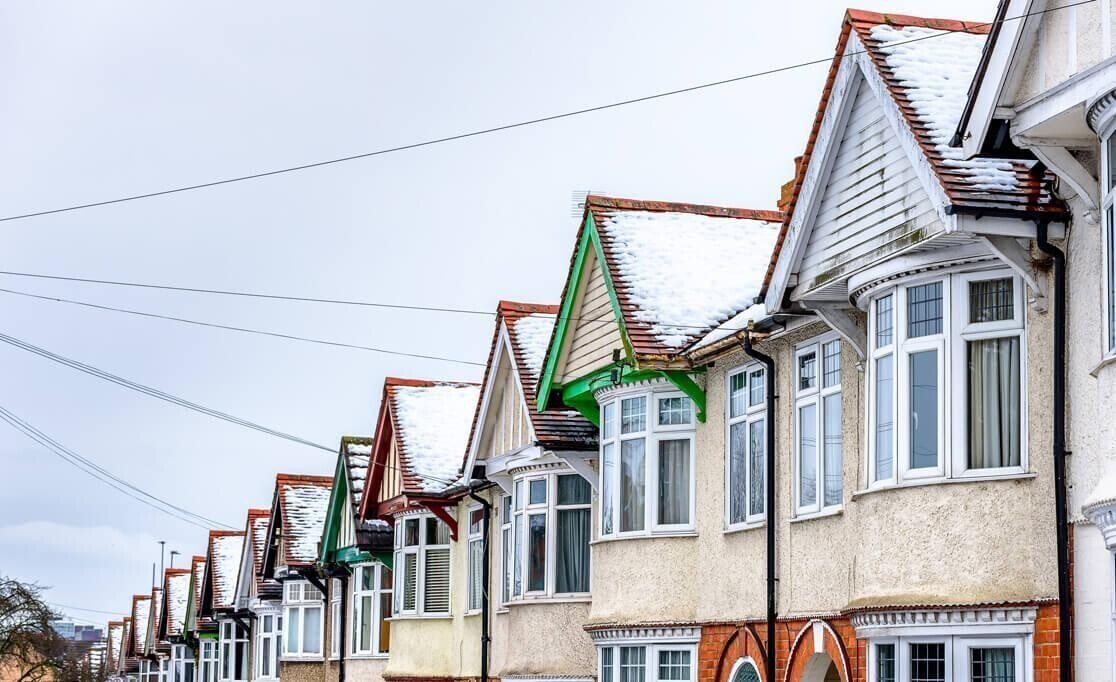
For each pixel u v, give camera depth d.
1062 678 16.34
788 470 22.34
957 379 17.86
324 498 53.22
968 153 17.05
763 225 28.27
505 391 32.34
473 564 35.47
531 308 32.22
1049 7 16.05
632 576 25.52
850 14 19.55
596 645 26.38
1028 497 17.12
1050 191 16.88
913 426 18.36
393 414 39.53
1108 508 15.15
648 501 25.55
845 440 20.66
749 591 23.20
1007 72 16.34
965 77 18.56
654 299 25.83
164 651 84.81
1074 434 16.61
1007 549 17.19
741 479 23.88
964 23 19.58
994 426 17.66
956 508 17.62
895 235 18.45
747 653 23.06
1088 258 16.44
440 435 38.59
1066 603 16.42
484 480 33.06
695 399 25.05
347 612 46.09
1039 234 16.89
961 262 17.91
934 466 18.05
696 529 25.00
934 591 17.67
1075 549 16.50
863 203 19.33
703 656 24.33
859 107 19.58
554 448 28.77
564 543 29.73
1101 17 15.43
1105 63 15.16
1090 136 16.27
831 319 20.50
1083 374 16.50
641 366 24.75
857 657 20.17
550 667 29.20
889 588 18.23
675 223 27.64
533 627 29.75
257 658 58.72
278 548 53.69
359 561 43.97
